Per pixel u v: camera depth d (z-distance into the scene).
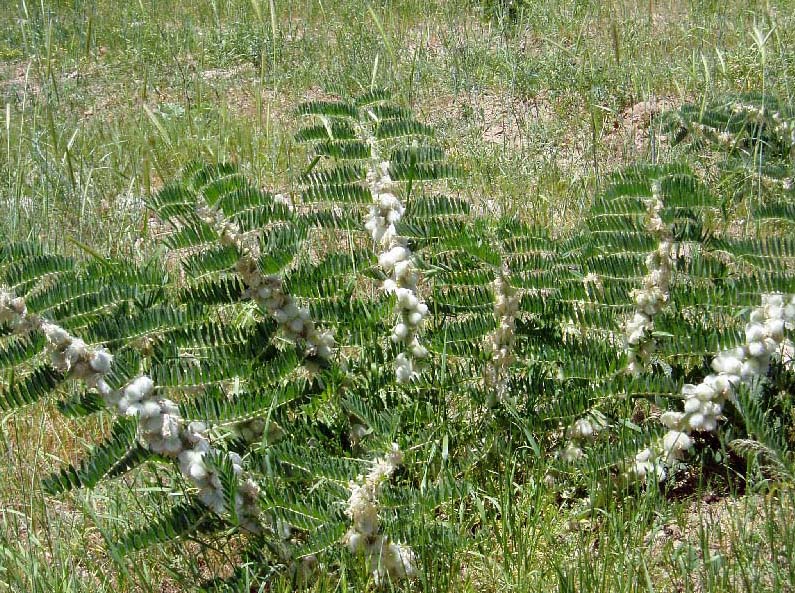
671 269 3.11
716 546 2.82
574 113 6.89
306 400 2.89
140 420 2.48
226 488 2.44
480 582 2.78
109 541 2.56
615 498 3.02
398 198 3.35
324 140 3.32
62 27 9.87
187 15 10.38
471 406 3.20
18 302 2.58
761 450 2.85
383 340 3.16
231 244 2.82
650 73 7.22
